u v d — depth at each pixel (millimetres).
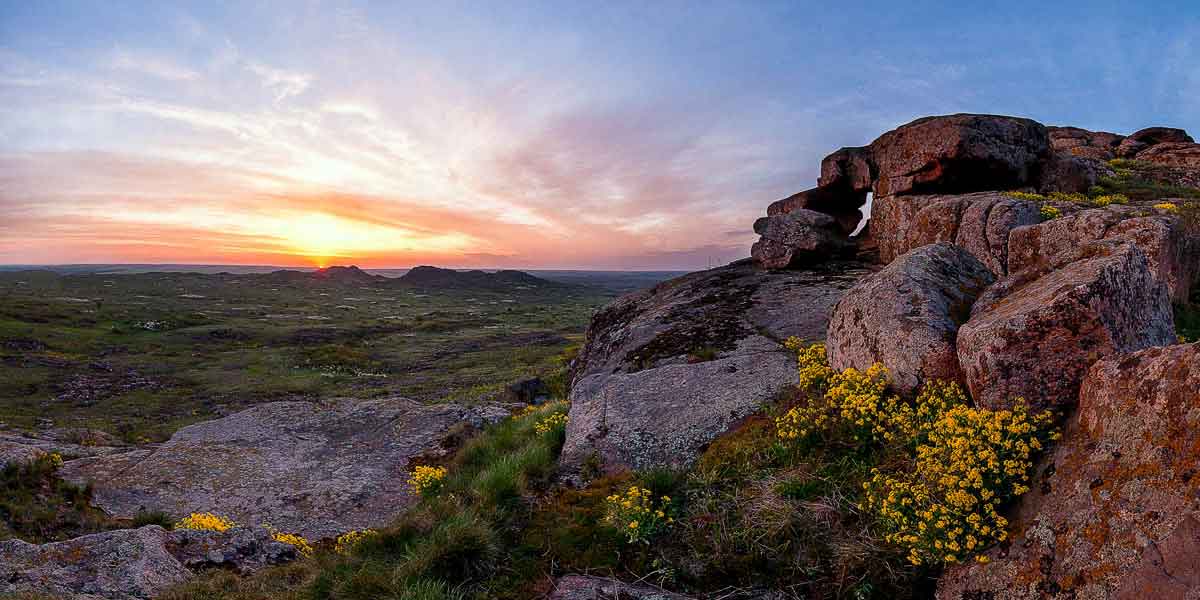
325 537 11016
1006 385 5770
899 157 24109
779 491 6445
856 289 9039
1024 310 5969
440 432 17047
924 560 5176
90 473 13430
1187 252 13203
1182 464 4004
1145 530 3934
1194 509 3771
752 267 24578
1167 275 11898
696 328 17062
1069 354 5590
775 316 16688
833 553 5508
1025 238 12836
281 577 6801
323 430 17891
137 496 12742
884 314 7898
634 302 24875
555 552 6262
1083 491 4512
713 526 6230
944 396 6719
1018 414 5527
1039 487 4957
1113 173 32688
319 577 6316
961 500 4930
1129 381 4715
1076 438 5016
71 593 5848
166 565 6902
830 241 22484
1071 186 24375
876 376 7609
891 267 8758
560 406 12625
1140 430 4414
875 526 5652
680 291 22812
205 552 7613
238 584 6582
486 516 6961
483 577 5949
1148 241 11523
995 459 5098
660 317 19312
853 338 8477
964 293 8320
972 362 6137
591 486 7824
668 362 15070
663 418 9414
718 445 8000
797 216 23312
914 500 5352
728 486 6922
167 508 12281
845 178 27453
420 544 6438
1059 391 5609
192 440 17094
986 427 5367
